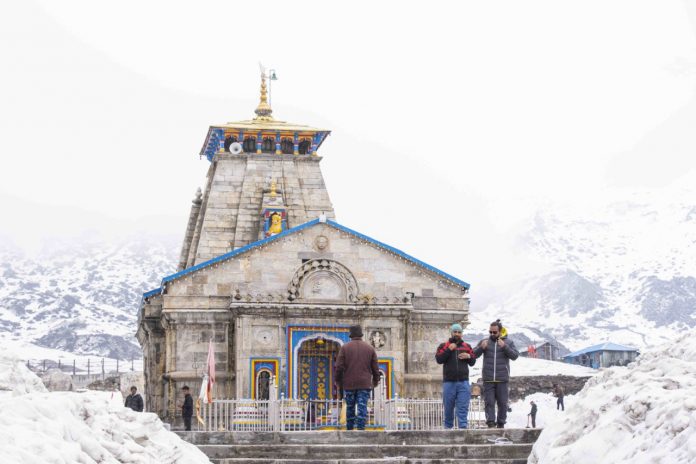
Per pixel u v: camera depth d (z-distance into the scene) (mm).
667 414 19844
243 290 65250
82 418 20844
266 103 82875
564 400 107875
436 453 27750
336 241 66562
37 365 142750
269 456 27797
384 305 65312
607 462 20312
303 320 64688
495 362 33625
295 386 63656
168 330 64938
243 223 76500
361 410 33656
